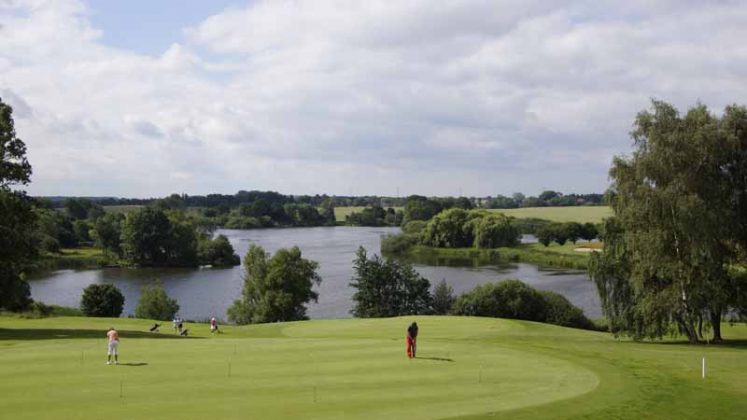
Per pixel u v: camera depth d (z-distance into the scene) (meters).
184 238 168.50
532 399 24.39
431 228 197.25
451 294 98.06
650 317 52.59
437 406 22.67
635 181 53.38
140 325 59.94
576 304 95.25
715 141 49.56
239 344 36.47
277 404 22.22
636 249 53.09
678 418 23.84
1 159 53.41
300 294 93.38
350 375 27.39
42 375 26.77
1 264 53.62
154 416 20.55
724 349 44.75
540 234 199.62
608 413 23.69
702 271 50.28
